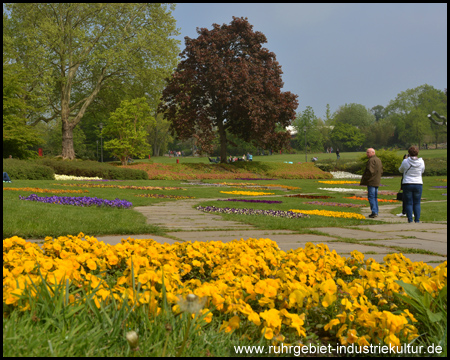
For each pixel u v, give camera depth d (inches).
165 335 72.5
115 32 1578.5
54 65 1598.2
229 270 112.7
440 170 1614.2
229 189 932.6
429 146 4131.4
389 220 385.4
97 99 1872.5
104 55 1504.7
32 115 1764.3
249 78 1456.7
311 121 3932.1
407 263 131.3
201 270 127.3
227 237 246.7
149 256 126.1
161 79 1632.6
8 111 1371.8
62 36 1536.7
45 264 100.5
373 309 85.9
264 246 154.5
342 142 4338.1
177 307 79.0
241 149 3671.3
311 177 1561.3
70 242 144.4
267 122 1523.1
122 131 1635.1
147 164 1449.3
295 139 4097.0
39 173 986.1
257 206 538.0
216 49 1520.7
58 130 2878.9
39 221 266.1
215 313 88.2
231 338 78.7
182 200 628.4
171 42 1626.5
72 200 454.0
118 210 402.6
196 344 73.2
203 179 1309.1
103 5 1535.4
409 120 3902.6
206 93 1555.1
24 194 531.2
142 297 80.7
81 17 1582.2
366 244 224.7
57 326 72.6
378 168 414.6
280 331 81.8
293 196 785.6
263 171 1563.7
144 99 1656.0
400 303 98.0
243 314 82.7
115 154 1656.0
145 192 746.8
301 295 86.7
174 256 128.4
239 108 1470.2
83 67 1712.6
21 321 72.5
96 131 2866.6
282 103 1535.4
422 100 3969.0
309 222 338.0
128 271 97.4
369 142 4340.6
